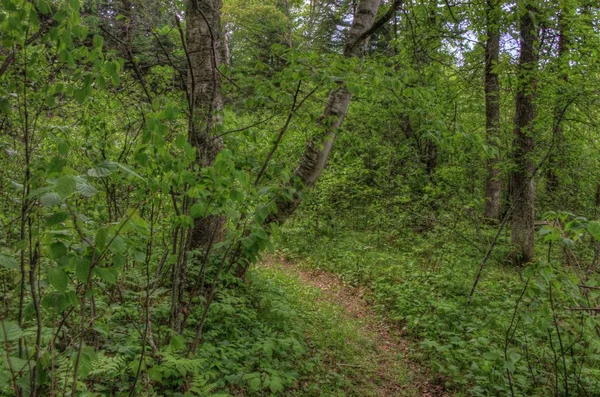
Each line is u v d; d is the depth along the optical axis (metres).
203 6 5.00
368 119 13.01
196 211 2.91
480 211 12.08
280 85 3.88
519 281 8.27
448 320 6.52
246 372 4.07
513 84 9.29
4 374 1.80
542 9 8.18
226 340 4.62
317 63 3.88
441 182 11.72
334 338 5.82
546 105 8.95
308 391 4.40
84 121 4.10
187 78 4.41
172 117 2.63
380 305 7.65
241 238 3.07
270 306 5.89
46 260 2.89
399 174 13.23
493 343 5.63
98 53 2.54
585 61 8.52
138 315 4.24
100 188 3.65
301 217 13.16
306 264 10.44
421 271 9.03
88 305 3.32
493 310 6.75
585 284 3.85
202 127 3.80
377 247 11.36
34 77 2.66
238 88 4.50
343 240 11.94
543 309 3.46
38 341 2.04
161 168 2.95
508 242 10.63
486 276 8.75
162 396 3.21
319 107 6.09
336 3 13.38
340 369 5.11
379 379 5.12
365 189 12.69
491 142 9.66
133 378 3.34
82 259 1.84
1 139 3.05
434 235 11.07
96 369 2.74
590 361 4.89
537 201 13.19
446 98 10.06
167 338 3.41
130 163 3.24
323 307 7.15
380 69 4.18
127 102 4.28
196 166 3.15
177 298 3.52
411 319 6.71
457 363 5.36
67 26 2.33
